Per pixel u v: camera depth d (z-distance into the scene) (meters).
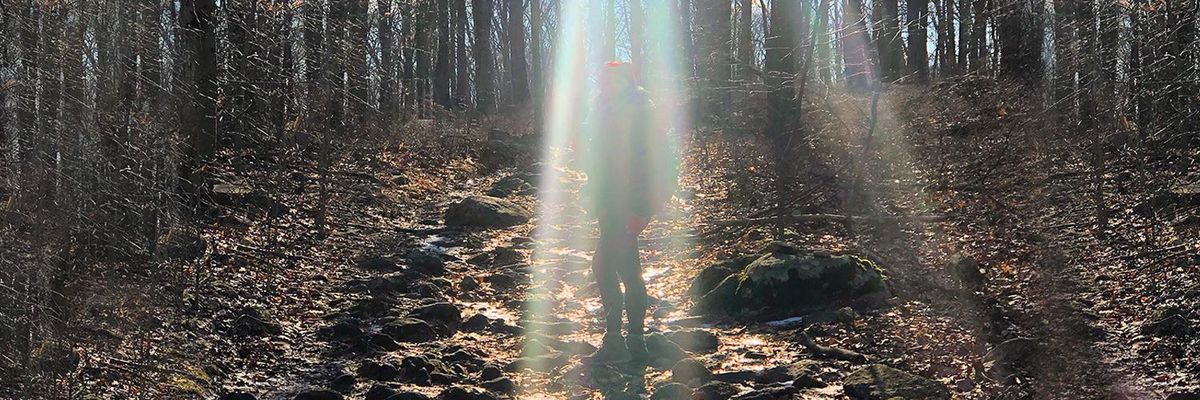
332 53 12.33
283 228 9.62
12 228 4.25
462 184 15.23
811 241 8.72
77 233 4.77
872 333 6.03
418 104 23.83
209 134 10.24
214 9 10.28
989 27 16.75
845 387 4.99
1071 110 10.88
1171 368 5.11
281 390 5.21
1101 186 8.43
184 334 5.80
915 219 9.19
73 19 4.95
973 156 10.97
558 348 5.99
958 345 5.67
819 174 10.94
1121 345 5.51
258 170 11.80
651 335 5.86
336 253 8.98
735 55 16.66
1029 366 5.25
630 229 5.58
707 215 10.65
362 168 13.48
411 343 6.22
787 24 13.54
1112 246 7.75
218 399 5.01
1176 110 9.55
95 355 5.07
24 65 4.56
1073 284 6.73
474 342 6.25
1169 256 7.20
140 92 5.91
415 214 11.97
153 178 5.84
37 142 4.46
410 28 21.89
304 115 12.33
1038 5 11.81
